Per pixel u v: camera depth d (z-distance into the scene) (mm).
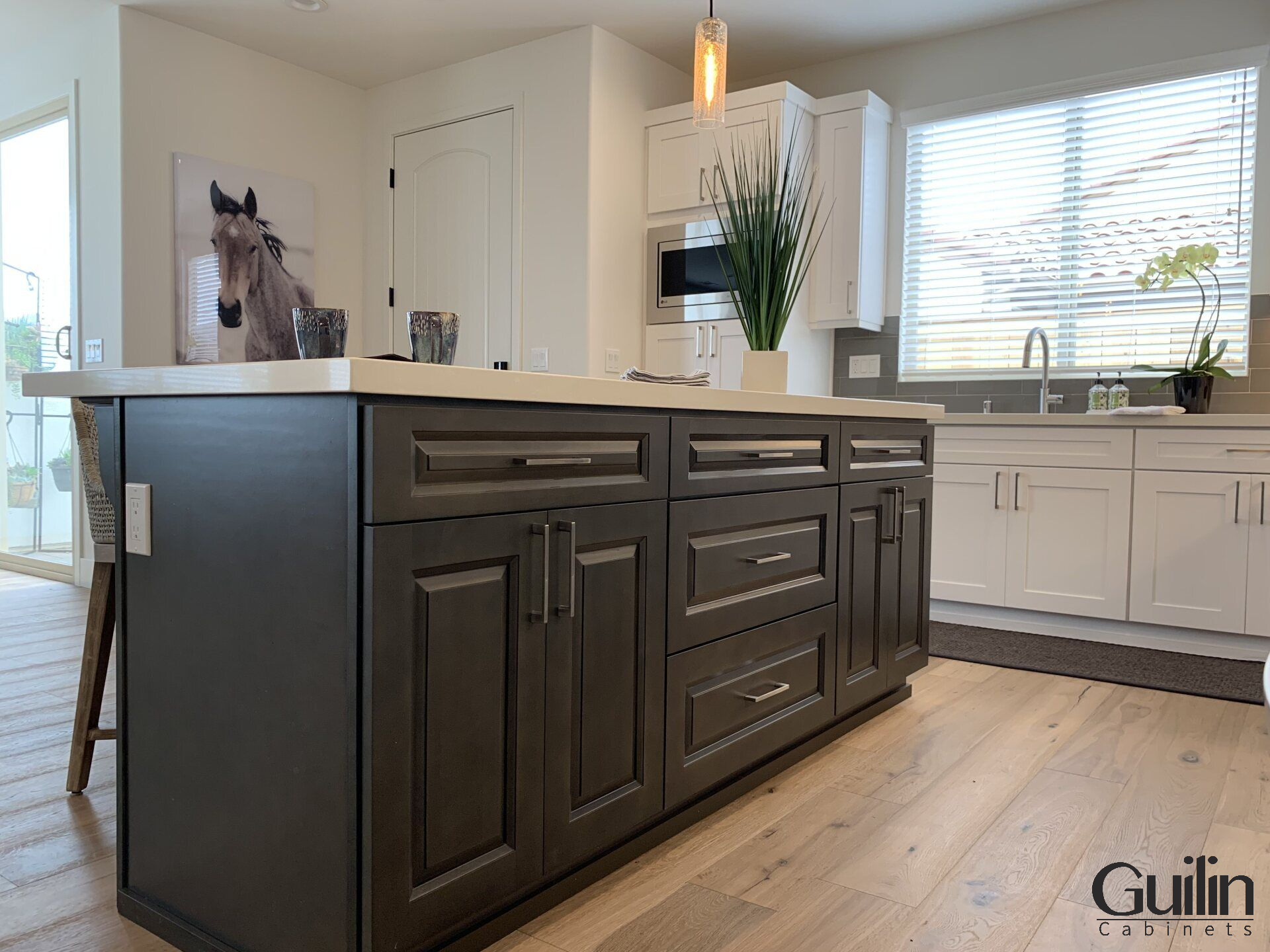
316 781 1259
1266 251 3771
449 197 4855
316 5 4098
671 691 1795
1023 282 4355
